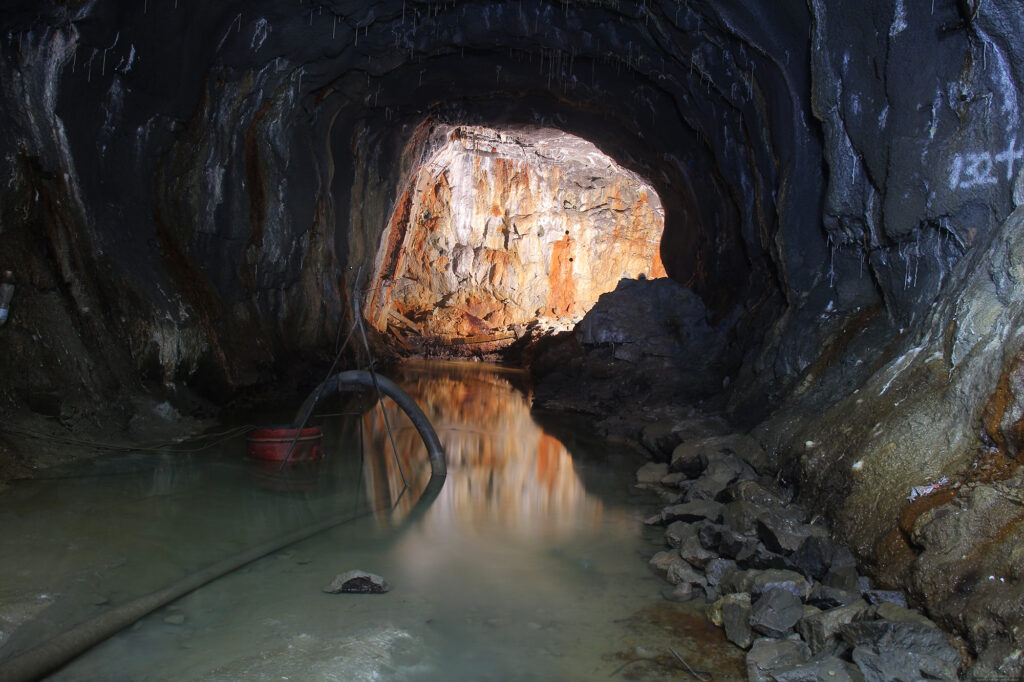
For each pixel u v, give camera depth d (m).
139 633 3.78
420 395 13.67
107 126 8.30
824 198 7.64
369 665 3.52
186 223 10.02
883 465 4.57
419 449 8.76
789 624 3.80
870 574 4.12
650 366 12.26
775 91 8.30
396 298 27.05
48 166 7.61
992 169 5.04
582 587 4.61
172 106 8.95
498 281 28.33
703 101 10.54
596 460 8.44
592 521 6.01
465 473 7.62
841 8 6.16
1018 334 4.14
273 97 10.81
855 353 6.43
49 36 7.24
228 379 10.02
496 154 24.39
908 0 5.41
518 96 14.23
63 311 7.61
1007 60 4.77
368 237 16.12
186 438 8.33
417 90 13.39
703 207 13.73
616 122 14.39
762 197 9.73
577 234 28.38
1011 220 4.65
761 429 6.75
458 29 10.95
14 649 3.51
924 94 5.44
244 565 4.75
